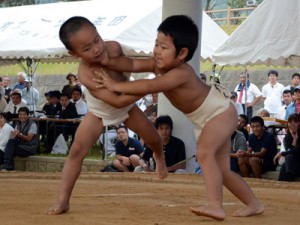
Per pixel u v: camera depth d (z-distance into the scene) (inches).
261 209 316.8
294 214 340.2
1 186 478.3
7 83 1262.3
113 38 890.7
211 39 964.0
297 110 805.2
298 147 647.1
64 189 311.1
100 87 284.5
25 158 898.7
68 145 997.2
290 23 700.7
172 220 297.3
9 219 292.5
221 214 283.3
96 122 303.7
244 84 1040.8
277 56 704.4
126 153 727.1
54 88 1508.4
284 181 594.6
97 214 312.2
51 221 287.9
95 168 841.5
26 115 907.4
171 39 275.1
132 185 514.9
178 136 713.6
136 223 286.7
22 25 1049.5
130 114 305.1
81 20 280.4
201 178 589.0
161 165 325.4
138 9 946.1
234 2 1801.2
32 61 1244.5
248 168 697.6
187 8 713.0
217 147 288.4
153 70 292.4
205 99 287.9
